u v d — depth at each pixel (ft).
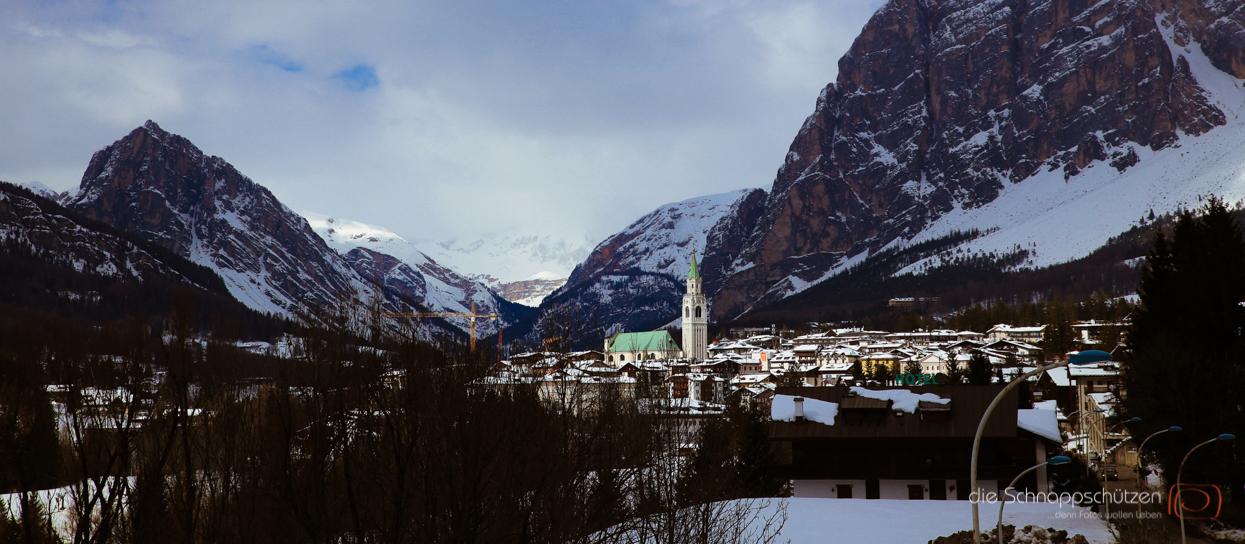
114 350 136.98
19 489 131.34
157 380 138.72
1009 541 181.78
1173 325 243.60
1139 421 234.17
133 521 130.00
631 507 168.76
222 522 137.28
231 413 139.85
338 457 135.74
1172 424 223.10
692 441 223.71
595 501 154.61
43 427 130.62
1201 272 239.50
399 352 142.20
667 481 167.63
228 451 137.59
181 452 140.46
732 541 168.76
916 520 202.18
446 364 142.41
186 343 141.49
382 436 138.82
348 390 136.46
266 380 142.20
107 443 132.98
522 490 139.54
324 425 132.46
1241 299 236.43
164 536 130.82
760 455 261.03
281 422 131.23
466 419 136.05
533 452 141.28
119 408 134.41
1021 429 269.03
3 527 129.49
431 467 132.87
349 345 139.44
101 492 130.82
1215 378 221.25
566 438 151.23
